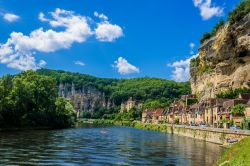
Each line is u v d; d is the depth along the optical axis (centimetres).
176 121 17738
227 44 14962
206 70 17450
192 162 5328
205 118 14150
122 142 8794
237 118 10738
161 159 5628
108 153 6241
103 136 10900
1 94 11875
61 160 5116
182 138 10538
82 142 8344
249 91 13825
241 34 13950
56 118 15812
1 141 7519
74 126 18562
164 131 14850
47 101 15162
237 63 14712
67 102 19525
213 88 16212
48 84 15812
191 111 16138
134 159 5547
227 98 14162
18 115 12369
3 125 11462
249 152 4025
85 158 5456
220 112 12600
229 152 4681
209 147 7644
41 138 8831
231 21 14612
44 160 5034
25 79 15000
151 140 9644
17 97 12569
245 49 13988
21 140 7962
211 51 16900
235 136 7544
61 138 9238
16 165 4509
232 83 14788
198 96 18250
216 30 18138
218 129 8556
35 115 13738
